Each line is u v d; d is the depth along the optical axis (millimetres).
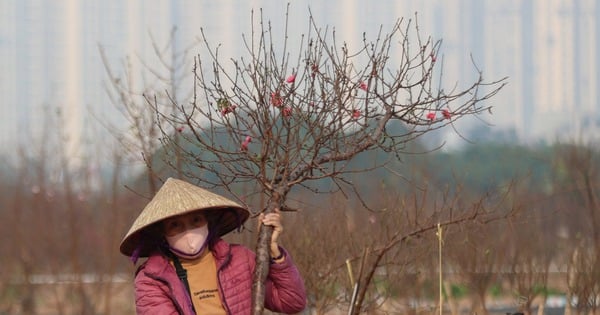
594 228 14438
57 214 21250
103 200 19734
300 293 7469
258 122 7723
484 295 12656
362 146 7793
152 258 7375
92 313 18719
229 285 7293
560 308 13914
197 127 9672
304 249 11703
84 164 21875
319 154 8148
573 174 18234
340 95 7762
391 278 11602
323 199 13117
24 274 20969
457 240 12398
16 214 21562
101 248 19547
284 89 7793
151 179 11680
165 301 7242
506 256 13477
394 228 11523
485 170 28922
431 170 17688
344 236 11836
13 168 25016
